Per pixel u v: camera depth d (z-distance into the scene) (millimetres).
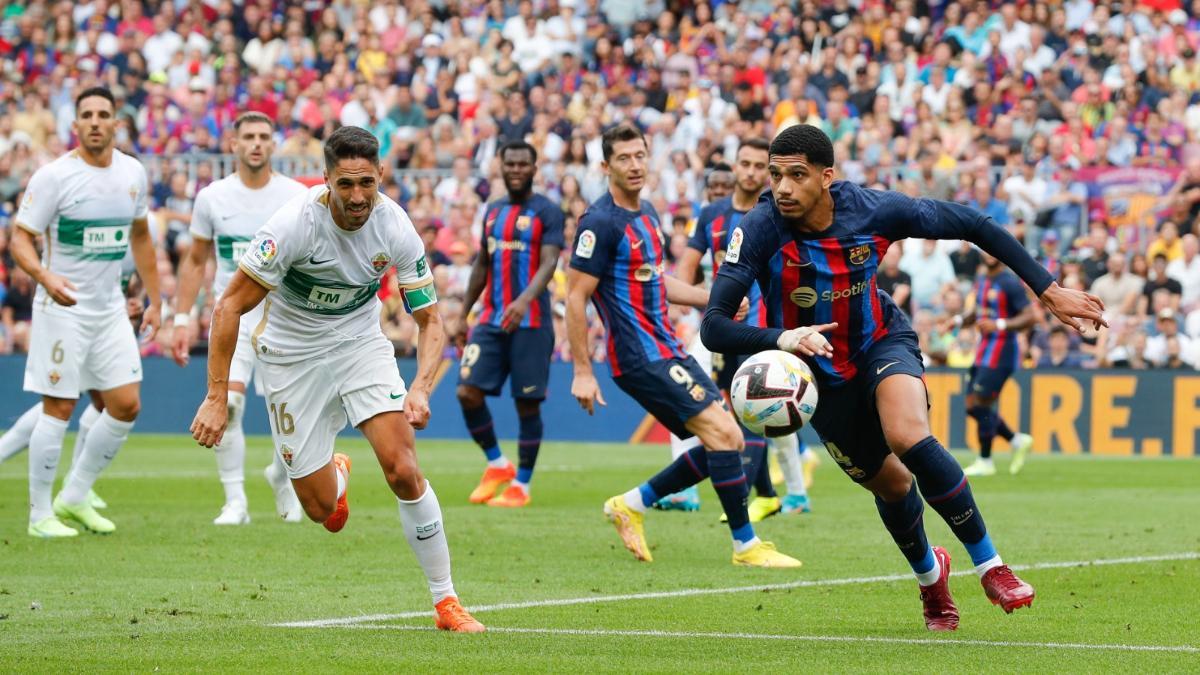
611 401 73375
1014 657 20047
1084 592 26828
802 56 85125
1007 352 56656
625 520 31609
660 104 85000
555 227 43625
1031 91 80625
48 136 91375
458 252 75500
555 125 83562
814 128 20781
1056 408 68125
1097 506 44219
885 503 22406
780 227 21328
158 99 90688
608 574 29297
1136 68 80750
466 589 27141
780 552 32969
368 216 21250
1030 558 31953
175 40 95562
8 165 85438
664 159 80688
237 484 38125
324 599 25641
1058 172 75062
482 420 44219
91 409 40500
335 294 22516
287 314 23062
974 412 57125
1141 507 43875
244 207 36625
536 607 24875
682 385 31219
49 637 21562
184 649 20469
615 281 31938
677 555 32469
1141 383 67188
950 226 21156
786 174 20656
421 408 21688
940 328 58062
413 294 22250
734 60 83188
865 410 22000
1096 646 21047
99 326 35219
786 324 22016
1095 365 69875
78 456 40594
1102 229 71625
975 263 72500
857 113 81875
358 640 21281
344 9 95500
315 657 19844
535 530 37094
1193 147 77438
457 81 89125
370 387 22781
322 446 23734
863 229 21141
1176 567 30328
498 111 84688
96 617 23516
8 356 76188
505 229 43656
